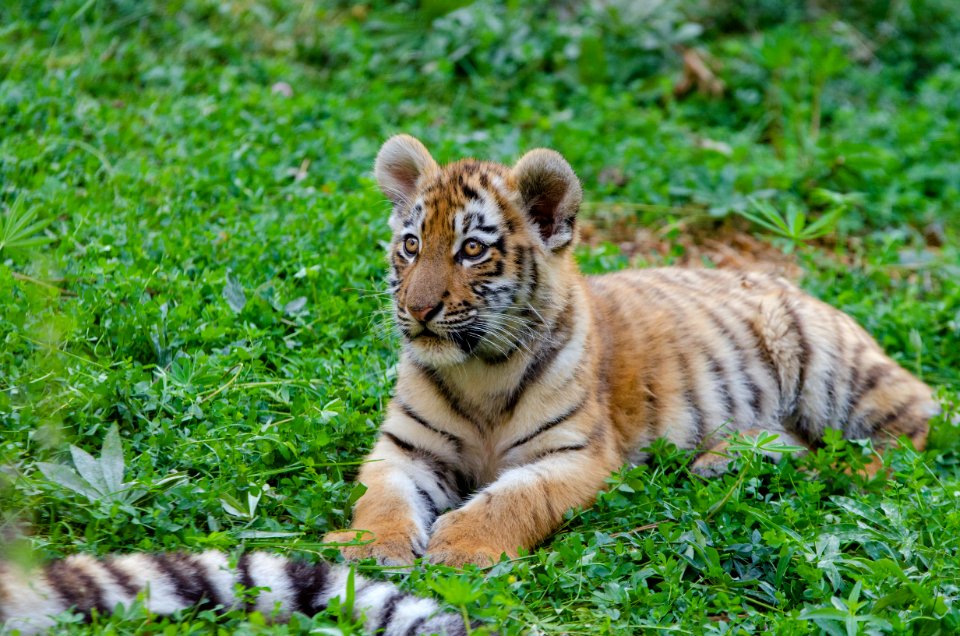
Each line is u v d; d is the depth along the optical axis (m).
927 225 16.66
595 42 19.44
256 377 10.19
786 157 17.59
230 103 16.02
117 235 11.95
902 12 22.98
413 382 9.93
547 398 9.75
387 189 10.50
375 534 8.52
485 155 16.09
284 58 18.52
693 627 7.73
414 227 9.73
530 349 9.75
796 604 8.30
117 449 8.42
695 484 9.29
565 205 9.86
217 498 8.32
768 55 19.33
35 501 8.00
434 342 9.41
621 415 10.45
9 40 16.92
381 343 11.27
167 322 10.38
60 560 7.18
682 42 20.92
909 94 21.30
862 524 8.90
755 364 11.31
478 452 10.07
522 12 20.34
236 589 7.23
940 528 8.90
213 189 13.62
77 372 9.36
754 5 22.73
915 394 11.29
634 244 15.43
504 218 9.70
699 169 16.50
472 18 19.73
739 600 8.09
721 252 15.45
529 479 9.27
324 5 20.41
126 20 17.98
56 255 11.09
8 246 10.69
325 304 11.37
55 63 16.34
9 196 12.55
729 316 11.45
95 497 8.09
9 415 8.73
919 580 8.21
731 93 20.09
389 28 19.72
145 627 6.87
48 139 13.77
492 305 9.53
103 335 10.13
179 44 17.98
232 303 11.11
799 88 20.00
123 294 10.69
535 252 9.81
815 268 14.62
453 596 6.92
